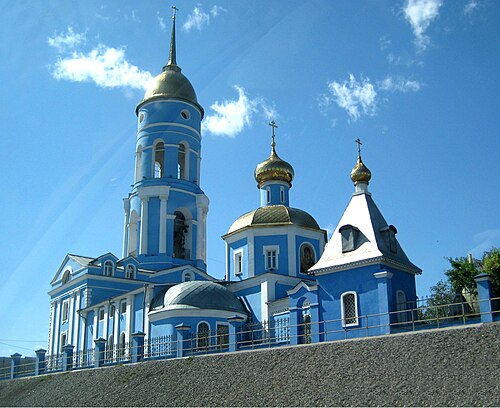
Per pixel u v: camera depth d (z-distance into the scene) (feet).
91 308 168.66
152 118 181.06
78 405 105.81
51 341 187.42
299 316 115.14
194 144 183.42
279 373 85.61
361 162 121.08
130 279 168.76
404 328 98.32
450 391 67.56
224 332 137.18
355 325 104.37
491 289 84.28
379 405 70.28
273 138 171.73
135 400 97.96
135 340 124.06
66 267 188.24
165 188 172.65
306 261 156.87
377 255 104.99
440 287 156.15
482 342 72.28
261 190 168.66
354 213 115.96
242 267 157.48
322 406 74.64
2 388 137.59
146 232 171.32
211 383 91.81
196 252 175.11
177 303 138.41
